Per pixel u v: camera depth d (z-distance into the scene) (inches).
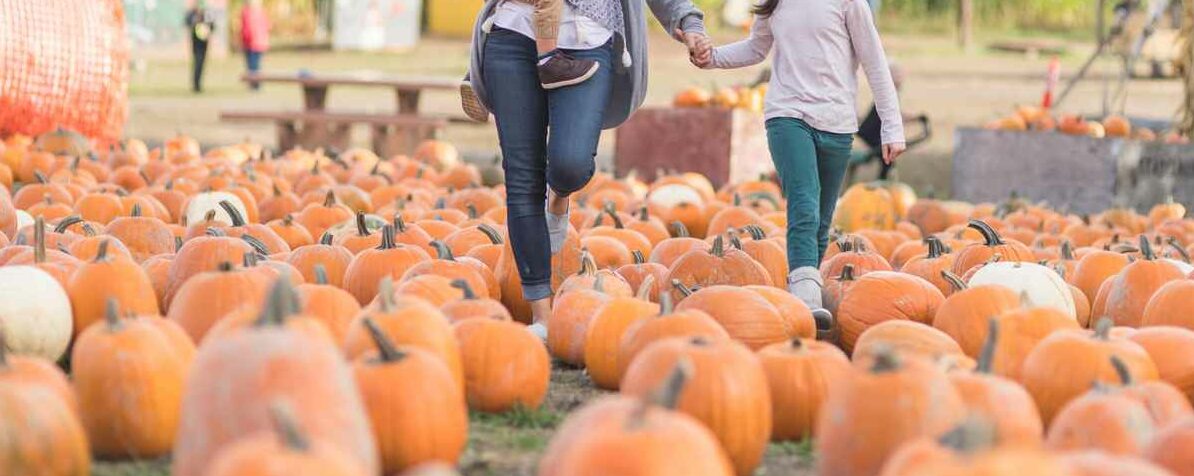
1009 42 2632.9
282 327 261.0
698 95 1226.0
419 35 3088.1
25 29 1158.3
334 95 2145.7
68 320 405.4
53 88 1176.8
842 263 563.5
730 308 419.5
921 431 273.9
